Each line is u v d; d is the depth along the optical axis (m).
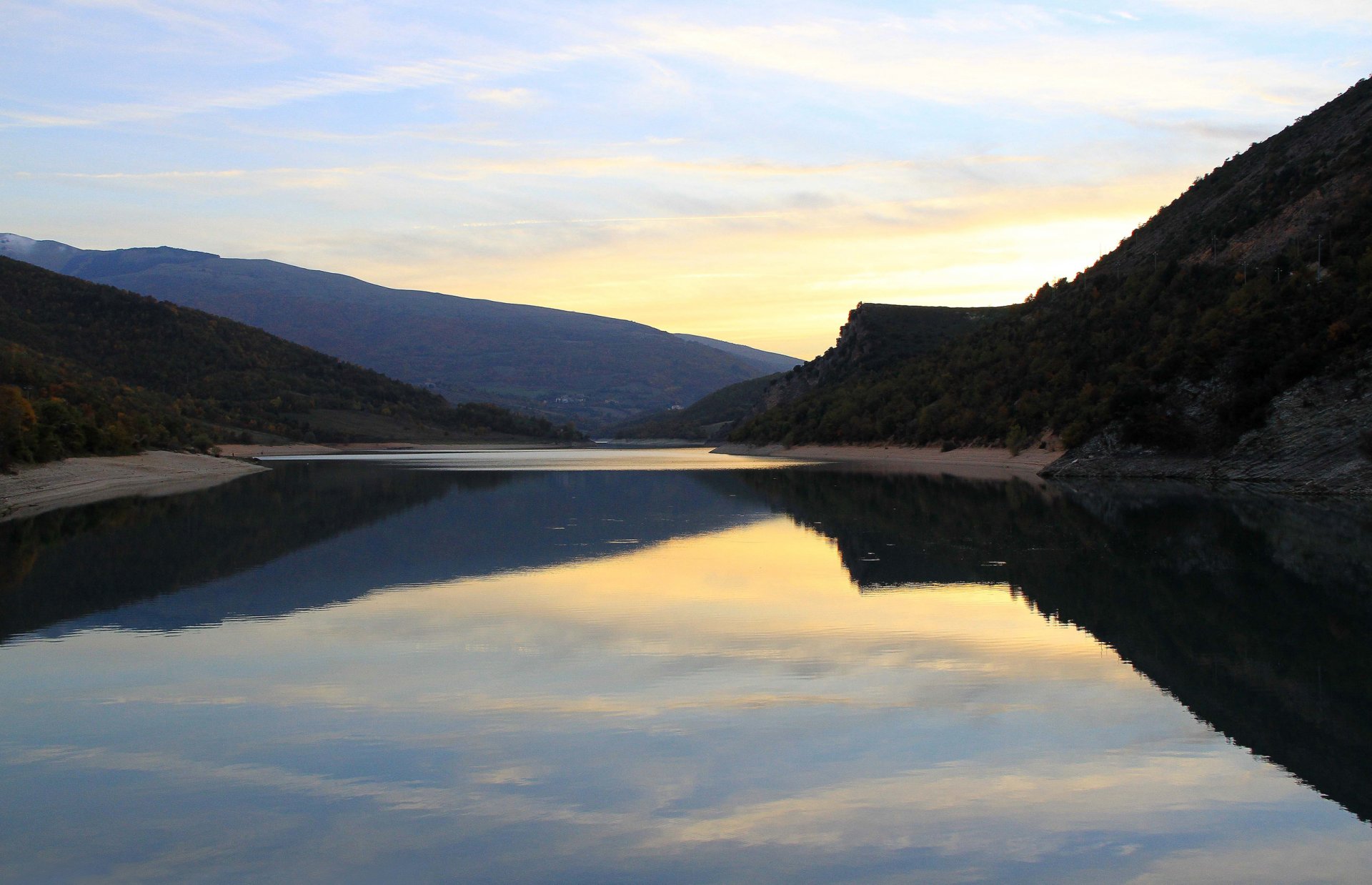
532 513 54.06
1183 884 11.17
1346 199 78.31
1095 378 87.06
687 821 12.73
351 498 64.69
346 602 27.52
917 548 37.34
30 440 71.25
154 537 43.16
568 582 30.67
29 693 18.52
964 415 104.19
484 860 11.73
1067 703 17.55
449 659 20.84
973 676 19.39
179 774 14.38
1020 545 37.66
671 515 52.16
